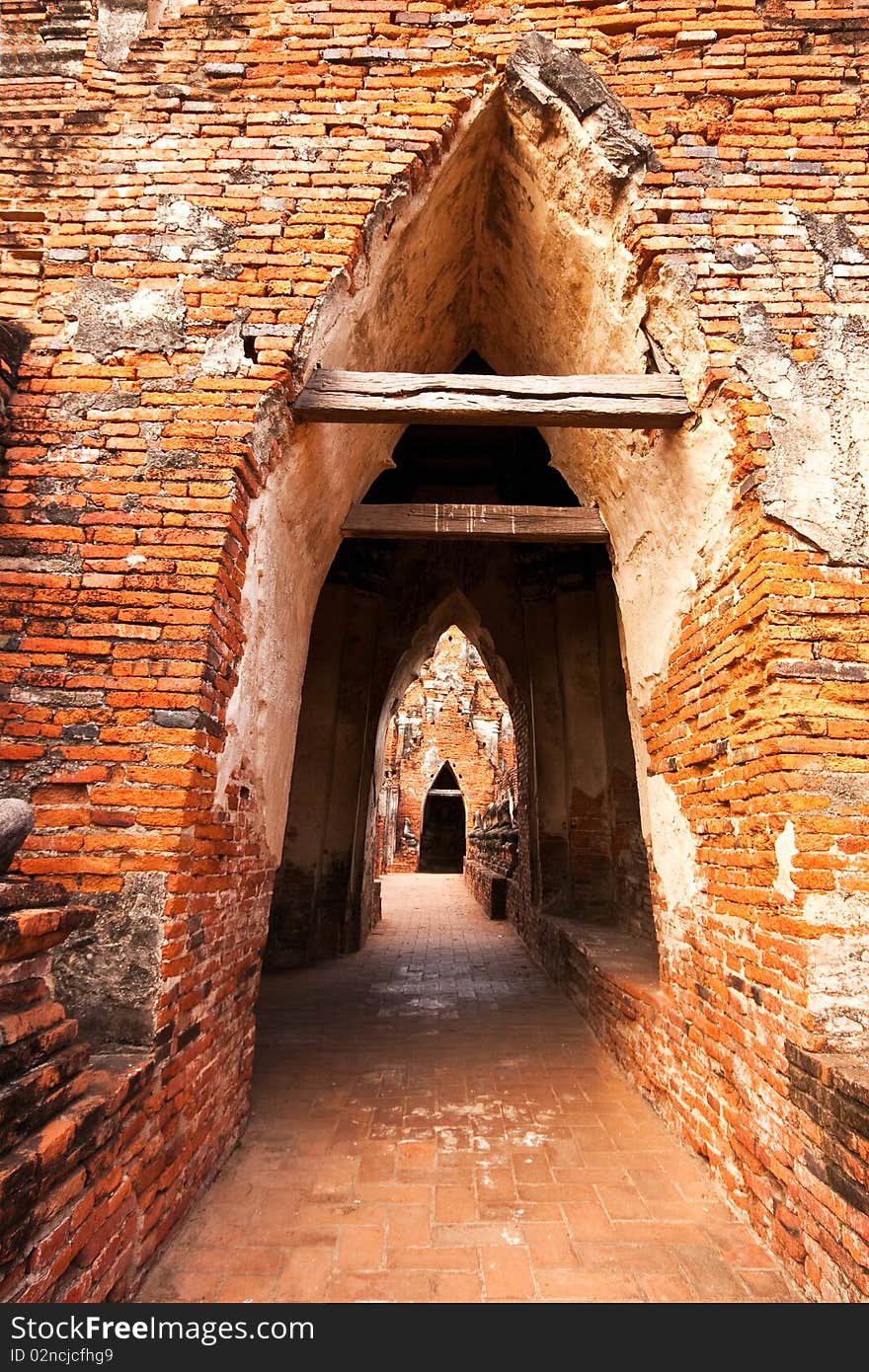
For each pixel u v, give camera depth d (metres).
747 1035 3.02
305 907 8.64
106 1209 2.16
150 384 3.43
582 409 3.60
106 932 2.68
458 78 3.95
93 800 2.82
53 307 3.54
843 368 3.35
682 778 3.87
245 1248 2.71
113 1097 2.21
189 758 2.87
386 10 4.02
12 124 3.85
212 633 3.08
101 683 2.96
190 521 3.20
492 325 5.89
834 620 2.96
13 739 2.90
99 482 3.26
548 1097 4.31
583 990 6.12
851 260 3.54
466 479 10.01
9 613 3.06
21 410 3.36
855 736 2.82
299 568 4.46
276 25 4.00
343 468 4.60
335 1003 6.55
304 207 3.72
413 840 23.27
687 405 3.59
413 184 3.93
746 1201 2.93
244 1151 3.53
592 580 8.98
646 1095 4.27
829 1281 2.31
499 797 17.03
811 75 3.83
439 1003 6.59
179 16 4.02
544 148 4.02
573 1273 2.59
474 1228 2.89
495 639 9.67
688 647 3.81
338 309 3.78
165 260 3.63
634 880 7.19
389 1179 3.28
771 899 2.86
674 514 3.89
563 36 3.98
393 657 9.83
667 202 3.66
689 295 3.51
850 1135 2.23
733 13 3.93
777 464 3.15
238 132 3.83
